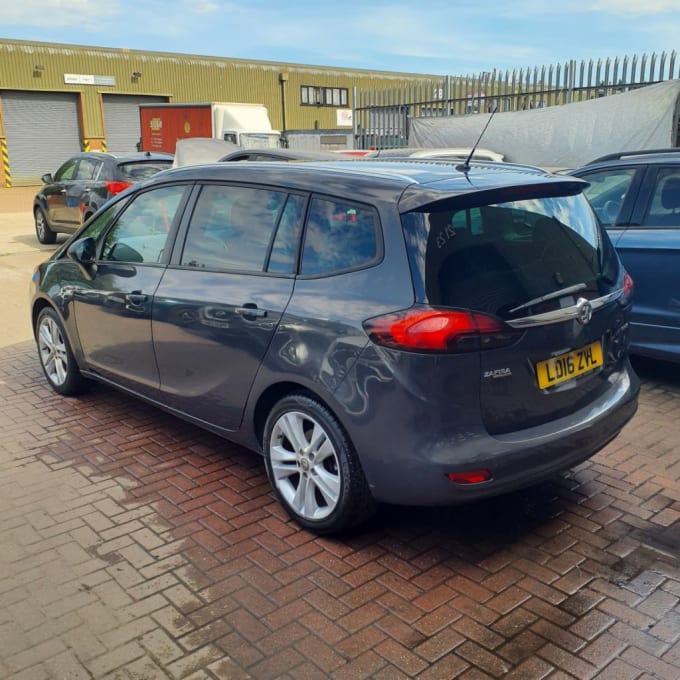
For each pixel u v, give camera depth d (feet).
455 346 9.63
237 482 13.55
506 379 10.11
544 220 11.27
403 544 11.43
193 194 13.80
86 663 8.91
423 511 12.39
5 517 12.34
